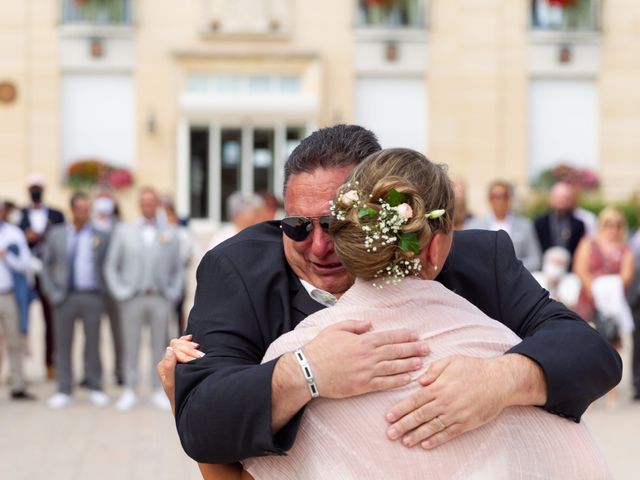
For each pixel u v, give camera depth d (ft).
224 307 7.59
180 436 6.96
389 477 6.43
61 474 21.16
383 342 6.55
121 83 66.03
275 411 6.52
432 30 67.00
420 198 6.64
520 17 67.10
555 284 29.89
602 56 67.51
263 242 8.02
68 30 65.26
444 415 6.37
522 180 67.00
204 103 65.36
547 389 6.64
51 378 34.45
